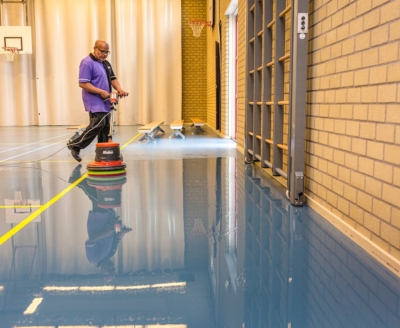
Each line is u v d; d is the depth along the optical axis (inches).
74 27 506.0
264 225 103.3
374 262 79.2
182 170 183.9
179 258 82.2
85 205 122.6
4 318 59.4
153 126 311.9
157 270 76.4
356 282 70.5
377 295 65.7
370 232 84.1
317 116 114.9
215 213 114.5
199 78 519.2
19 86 514.3
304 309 61.6
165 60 506.6
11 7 503.5
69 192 140.0
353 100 90.6
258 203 124.7
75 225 103.4
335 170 102.0
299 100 118.0
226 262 80.0
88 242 91.4
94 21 504.7
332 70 102.7
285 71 143.8
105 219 108.7
